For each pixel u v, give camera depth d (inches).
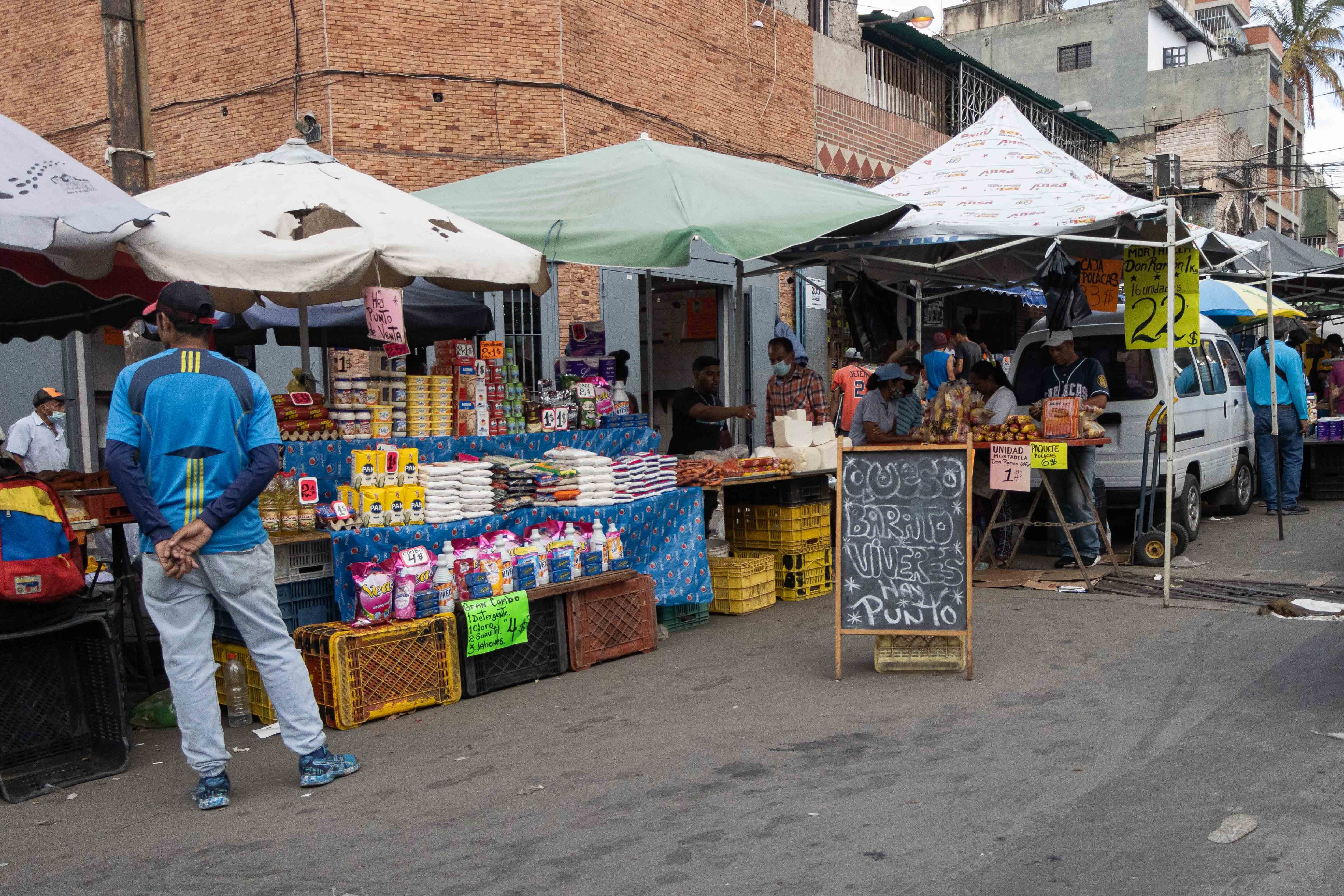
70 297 298.4
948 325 751.1
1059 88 1457.9
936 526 232.7
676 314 606.2
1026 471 321.1
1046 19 1461.6
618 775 180.4
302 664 184.5
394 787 180.7
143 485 167.8
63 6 540.4
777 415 385.4
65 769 193.8
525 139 496.1
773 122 635.5
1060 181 340.8
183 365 173.9
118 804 180.1
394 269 231.9
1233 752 177.9
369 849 154.0
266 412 179.6
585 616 257.9
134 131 279.0
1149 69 1473.9
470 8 485.7
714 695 228.5
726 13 601.3
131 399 171.5
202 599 174.6
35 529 184.9
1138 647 251.4
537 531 255.1
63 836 165.8
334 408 244.5
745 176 318.7
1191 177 1239.5
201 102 500.7
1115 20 1416.1
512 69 492.4
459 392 266.5
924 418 359.6
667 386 610.5
